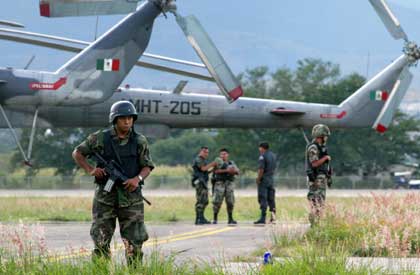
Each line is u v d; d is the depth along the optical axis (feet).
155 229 150.20
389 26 260.83
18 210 205.26
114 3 185.68
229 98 201.26
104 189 73.97
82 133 615.57
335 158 640.58
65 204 231.09
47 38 221.05
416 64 271.69
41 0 182.50
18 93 216.74
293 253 84.84
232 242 120.26
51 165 617.21
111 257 72.95
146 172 75.41
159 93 251.80
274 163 174.91
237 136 643.86
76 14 184.55
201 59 200.95
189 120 253.85
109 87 217.97
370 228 107.24
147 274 69.82
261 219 172.55
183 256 95.96
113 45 216.95
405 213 113.09
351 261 79.00
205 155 173.06
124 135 75.15
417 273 76.69
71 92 217.15
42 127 234.17
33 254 74.69
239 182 469.57
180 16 204.64
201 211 173.47
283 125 264.31
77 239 123.44
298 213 207.21
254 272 72.79
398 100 272.51
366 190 474.49
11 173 618.85
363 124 272.92
